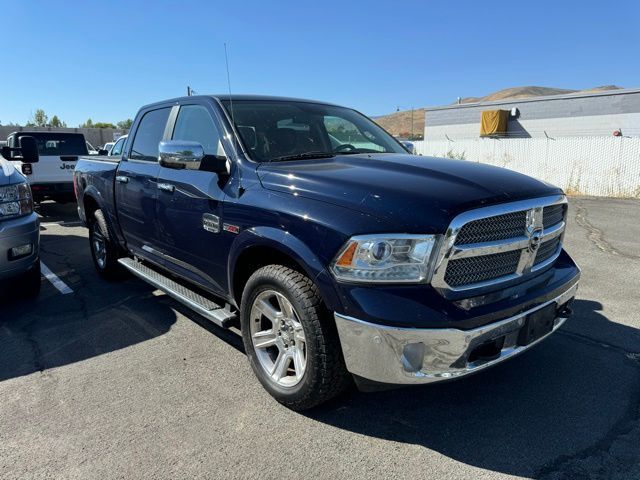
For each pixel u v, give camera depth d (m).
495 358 2.53
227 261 3.19
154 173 4.03
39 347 3.83
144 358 3.63
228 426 2.77
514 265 2.67
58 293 5.16
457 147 18.42
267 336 3.04
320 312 2.58
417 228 2.31
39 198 11.00
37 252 4.65
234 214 3.04
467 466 2.43
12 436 2.69
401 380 2.33
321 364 2.60
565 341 3.82
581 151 14.79
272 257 2.97
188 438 2.66
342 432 2.71
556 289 2.85
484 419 2.82
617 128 26.16
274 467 2.43
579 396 3.05
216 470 2.41
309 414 2.88
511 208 2.53
